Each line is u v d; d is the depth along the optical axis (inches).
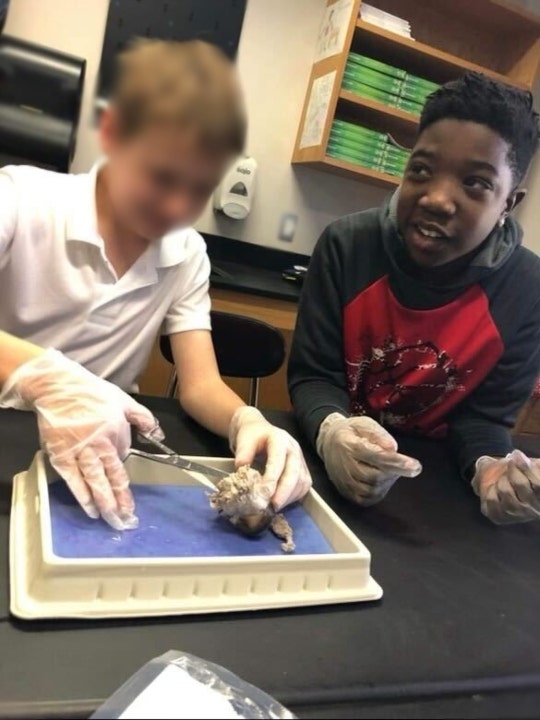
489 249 43.3
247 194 90.8
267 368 59.7
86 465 26.8
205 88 21.4
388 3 94.0
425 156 38.5
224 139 21.8
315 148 89.4
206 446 37.5
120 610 22.3
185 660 20.6
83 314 41.2
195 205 24.8
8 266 39.2
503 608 28.1
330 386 47.6
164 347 56.7
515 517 35.4
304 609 25.2
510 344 47.7
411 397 49.1
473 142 36.5
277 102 93.8
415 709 21.0
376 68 87.5
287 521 29.9
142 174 23.6
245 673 21.0
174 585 23.3
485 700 20.3
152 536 26.0
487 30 99.3
